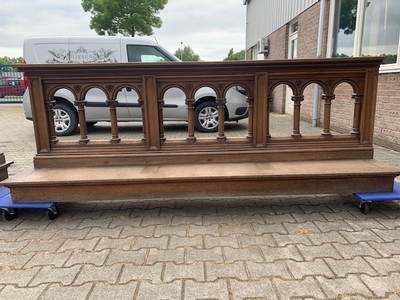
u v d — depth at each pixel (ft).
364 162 9.10
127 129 25.73
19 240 7.49
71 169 9.02
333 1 21.38
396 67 15.16
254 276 5.92
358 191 8.46
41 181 8.09
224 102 9.07
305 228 7.82
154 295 5.44
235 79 8.84
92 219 8.63
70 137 21.17
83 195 8.31
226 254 6.69
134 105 21.15
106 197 8.32
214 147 9.23
